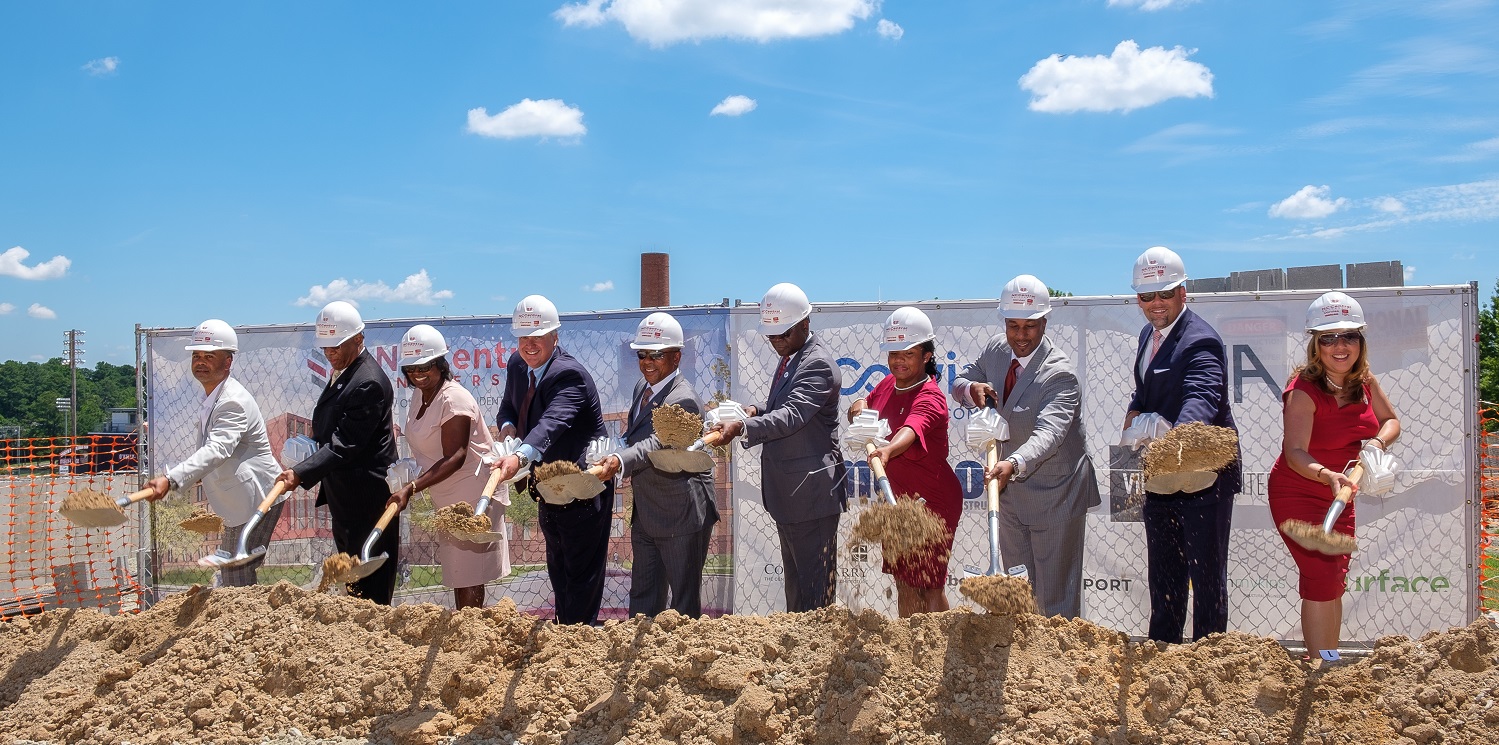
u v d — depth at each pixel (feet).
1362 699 12.31
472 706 14.08
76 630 16.56
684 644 14.03
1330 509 13.19
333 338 17.76
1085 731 12.45
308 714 14.34
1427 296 18.65
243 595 16.26
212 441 17.94
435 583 21.79
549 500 15.44
